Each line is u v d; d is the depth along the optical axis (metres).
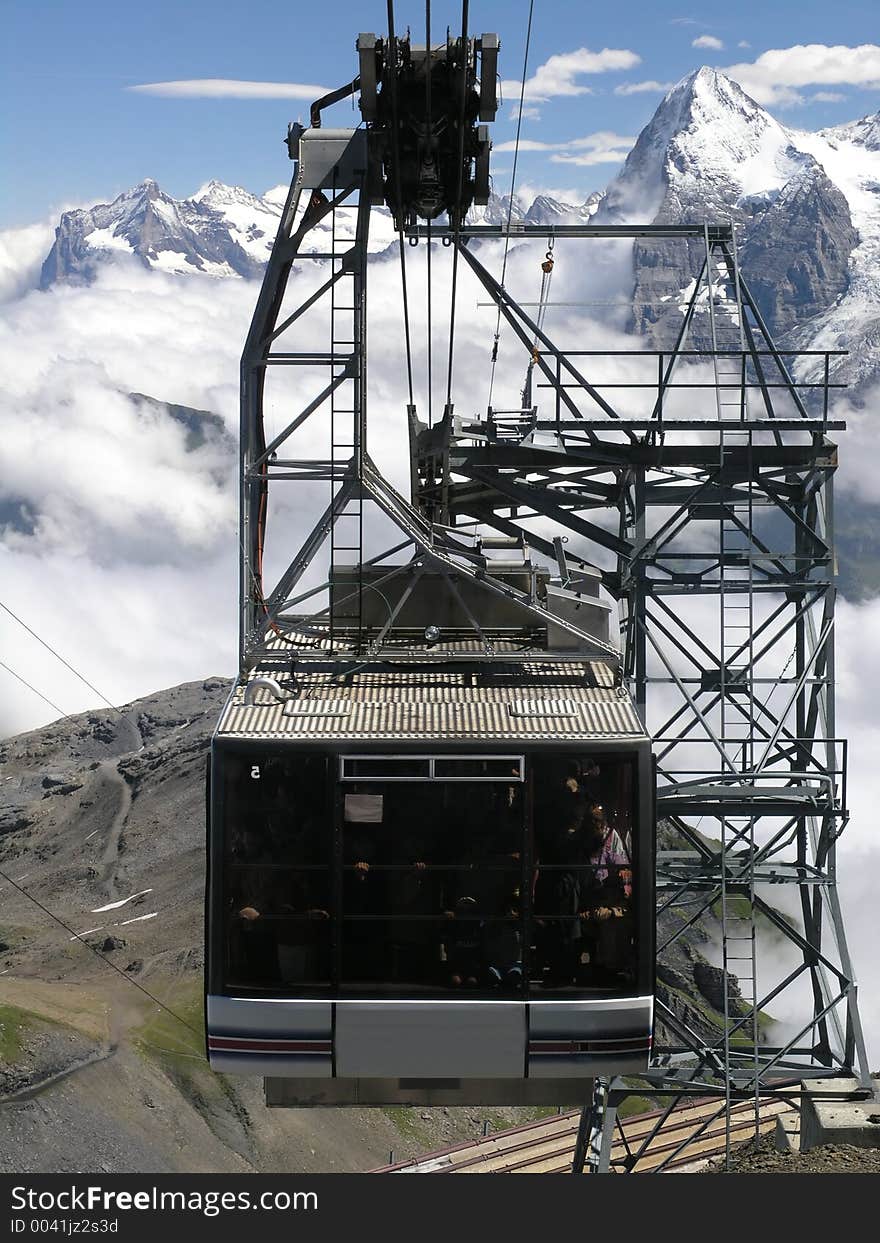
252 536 22.00
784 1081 31.00
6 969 149.88
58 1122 95.69
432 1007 18.31
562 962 18.45
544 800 18.34
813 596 31.39
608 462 30.97
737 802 31.34
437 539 23.72
